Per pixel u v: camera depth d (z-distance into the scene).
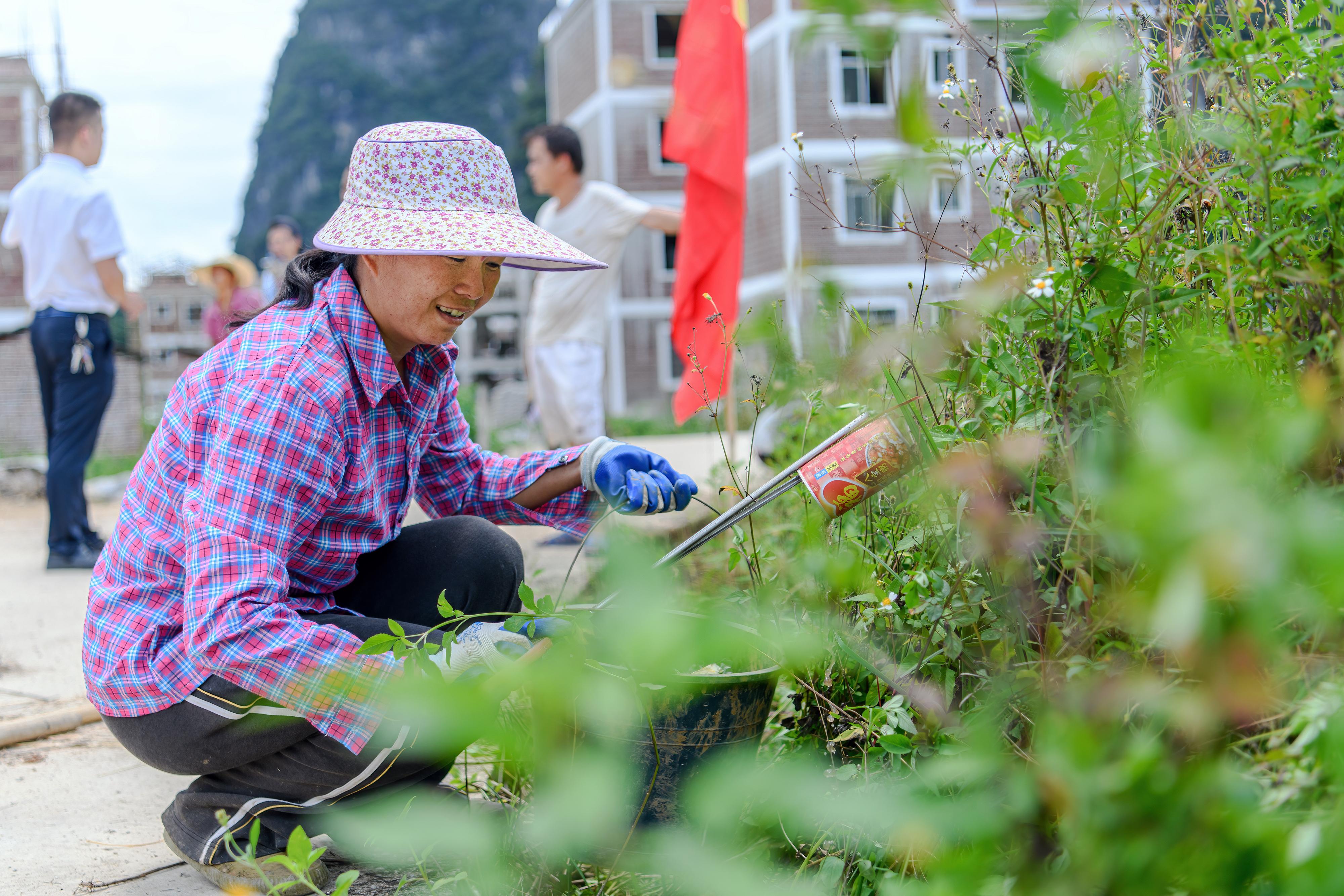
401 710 0.61
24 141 22.81
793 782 0.72
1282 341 1.19
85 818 2.17
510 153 54.69
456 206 1.78
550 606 1.45
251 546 1.66
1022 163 1.53
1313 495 0.96
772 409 3.11
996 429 1.45
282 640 1.62
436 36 104.88
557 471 2.20
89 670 1.83
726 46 3.76
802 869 1.41
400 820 0.65
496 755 1.87
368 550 1.92
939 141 1.17
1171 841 0.82
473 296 1.80
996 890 1.03
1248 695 0.77
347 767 1.74
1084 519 1.26
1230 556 0.56
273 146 102.06
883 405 1.63
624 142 21.55
